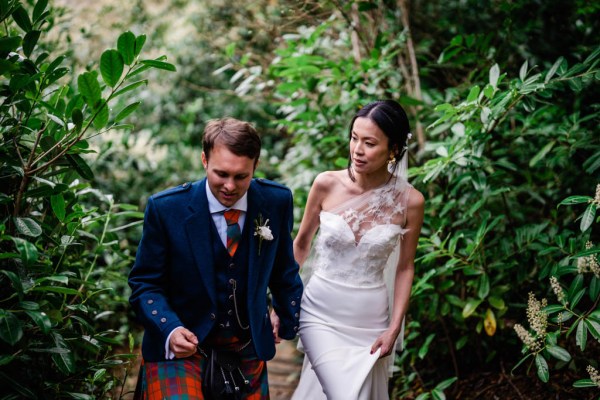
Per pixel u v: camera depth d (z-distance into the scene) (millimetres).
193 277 2312
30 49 2244
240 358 2428
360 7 4055
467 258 3297
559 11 4074
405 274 2891
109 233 3004
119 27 6168
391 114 2656
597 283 2570
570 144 3414
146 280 2314
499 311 3340
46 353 2373
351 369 2686
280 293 2576
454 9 4621
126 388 3861
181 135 7043
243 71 4395
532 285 3588
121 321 4727
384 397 2891
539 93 3018
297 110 4289
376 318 2852
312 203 2971
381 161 2701
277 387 4066
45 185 2242
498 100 3055
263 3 5453
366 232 2816
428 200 3615
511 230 3547
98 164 5379
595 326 2482
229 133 2168
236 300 2373
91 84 2111
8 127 2336
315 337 2801
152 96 7168
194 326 2344
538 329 2609
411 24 4730
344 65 3898
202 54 7133
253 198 2404
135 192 5828
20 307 2135
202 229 2316
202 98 7191
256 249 2393
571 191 3646
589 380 2459
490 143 3568
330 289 2848
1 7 2104
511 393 3285
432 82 4926
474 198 3477
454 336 3734
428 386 3596
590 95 3715
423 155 4102
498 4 4492
